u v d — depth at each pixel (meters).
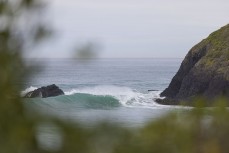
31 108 5.55
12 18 5.77
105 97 132.12
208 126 7.01
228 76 127.62
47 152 5.40
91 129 5.66
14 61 5.65
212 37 147.75
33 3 5.80
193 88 136.62
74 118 5.72
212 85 131.25
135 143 6.12
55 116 5.44
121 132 5.98
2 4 5.73
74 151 5.52
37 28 5.81
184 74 147.38
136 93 148.88
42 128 5.39
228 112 7.30
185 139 6.53
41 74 5.79
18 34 5.78
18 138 5.24
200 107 7.27
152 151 6.22
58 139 5.46
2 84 5.45
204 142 6.70
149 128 6.30
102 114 6.07
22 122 5.32
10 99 5.48
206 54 139.38
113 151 5.88
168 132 6.45
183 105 7.48
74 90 150.12
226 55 134.38
